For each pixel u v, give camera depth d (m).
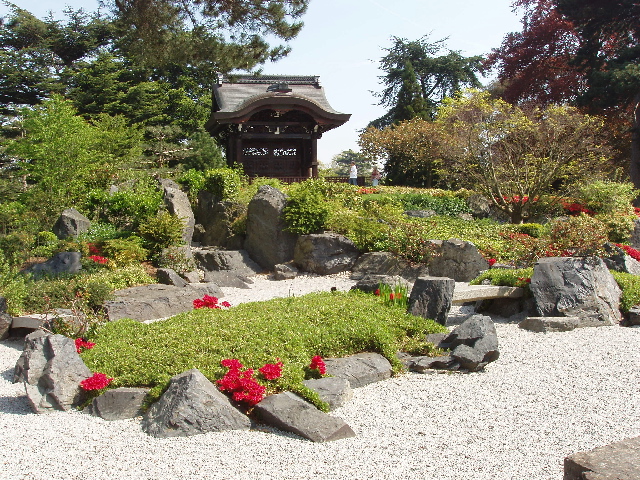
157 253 15.09
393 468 4.55
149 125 37.41
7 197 29.44
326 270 15.64
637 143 30.59
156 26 19.17
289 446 5.03
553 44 34.97
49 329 8.41
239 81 30.17
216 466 4.64
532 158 22.55
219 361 6.51
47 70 37.50
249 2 19.50
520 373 7.07
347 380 6.37
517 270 11.50
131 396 5.87
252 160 29.27
